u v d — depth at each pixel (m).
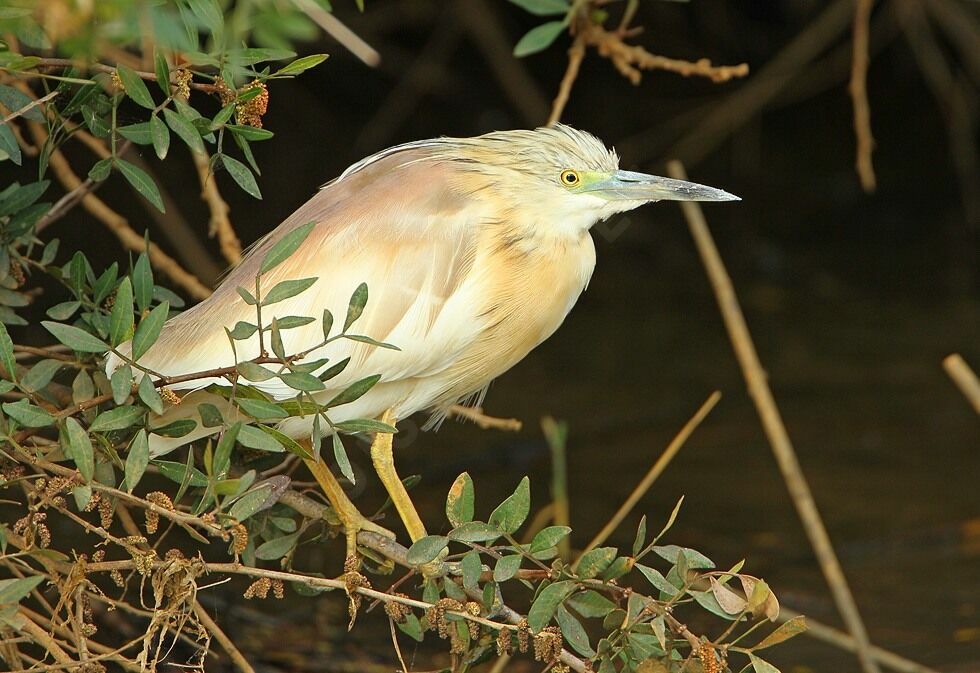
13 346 6.03
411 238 6.79
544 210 7.14
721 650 5.34
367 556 6.54
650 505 12.03
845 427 13.89
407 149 7.28
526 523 11.62
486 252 6.96
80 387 5.86
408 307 6.71
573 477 12.59
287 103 22.05
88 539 10.24
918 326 16.95
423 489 12.16
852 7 18.72
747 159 22.47
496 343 7.11
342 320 6.54
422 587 6.27
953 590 10.59
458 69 22.67
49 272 6.53
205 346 6.34
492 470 12.73
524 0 7.77
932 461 13.09
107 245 16.28
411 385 7.02
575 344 16.25
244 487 5.23
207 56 4.87
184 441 6.36
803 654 9.66
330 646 9.26
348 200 6.89
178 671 8.48
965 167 21.19
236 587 9.84
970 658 9.47
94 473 5.53
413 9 21.28
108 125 5.57
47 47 4.98
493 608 5.64
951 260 19.52
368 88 22.53
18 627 5.11
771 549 11.25
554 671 5.48
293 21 4.37
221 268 16.09
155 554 5.43
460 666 5.86
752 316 17.33
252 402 5.20
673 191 7.17
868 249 19.97
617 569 5.40
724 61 23.09
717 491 12.37
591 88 22.89
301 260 6.58
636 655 5.42
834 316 17.36
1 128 5.35
